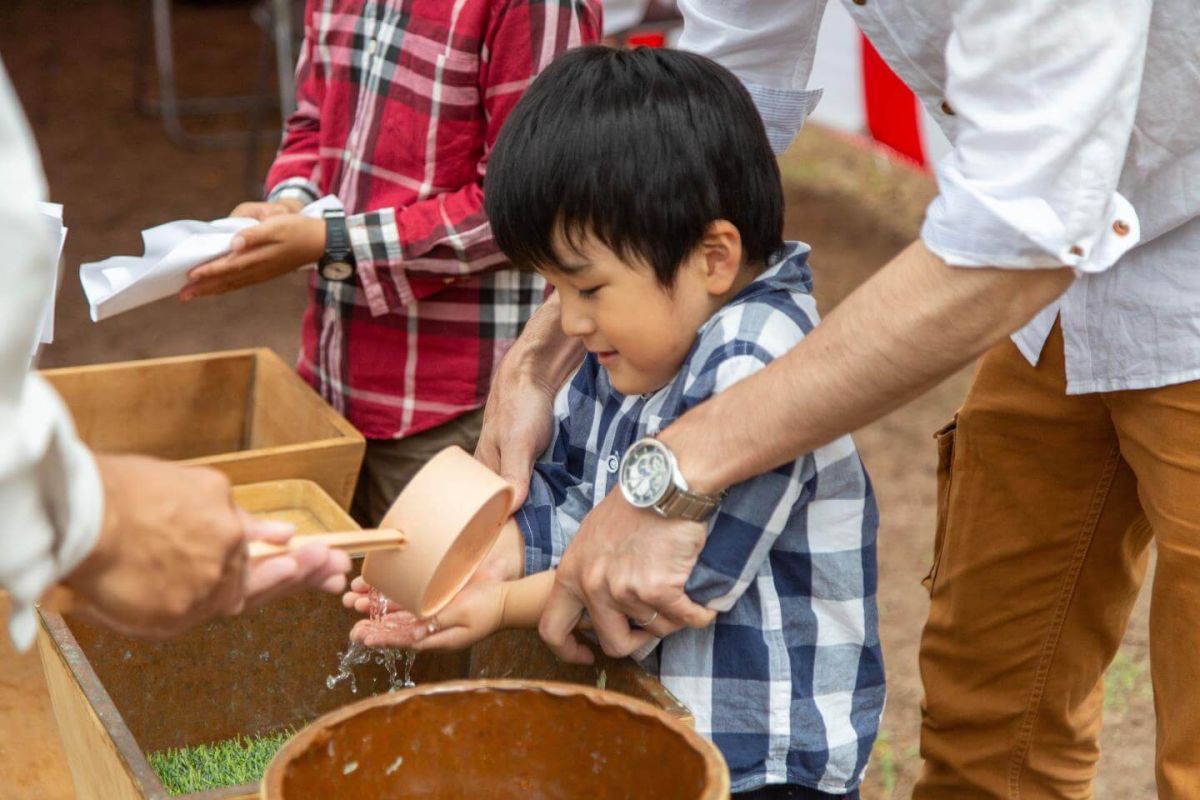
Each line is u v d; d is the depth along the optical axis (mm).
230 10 8094
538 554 1519
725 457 1259
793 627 1401
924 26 1425
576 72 1363
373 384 2215
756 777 1376
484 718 1121
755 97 1794
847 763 1401
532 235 1350
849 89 4312
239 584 1023
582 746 1118
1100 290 1617
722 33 1784
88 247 5105
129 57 7270
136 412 2404
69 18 7875
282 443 2340
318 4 2266
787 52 1788
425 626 1430
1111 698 2811
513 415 1624
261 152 6121
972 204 1165
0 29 7656
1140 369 1602
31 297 808
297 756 1019
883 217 5562
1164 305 1564
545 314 1709
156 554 962
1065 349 1679
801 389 1229
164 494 964
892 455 3885
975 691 1966
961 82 1200
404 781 1113
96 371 2365
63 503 874
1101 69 1143
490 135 2033
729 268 1371
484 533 1356
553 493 1587
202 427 2455
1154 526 1651
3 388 817
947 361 1213
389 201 2115
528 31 1966
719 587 1324
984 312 1192
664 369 1415
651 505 1276
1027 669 1915
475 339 2164
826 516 1407
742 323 1355
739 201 1361
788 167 6094
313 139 2359
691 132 1327
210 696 1707
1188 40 1389
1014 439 1825
